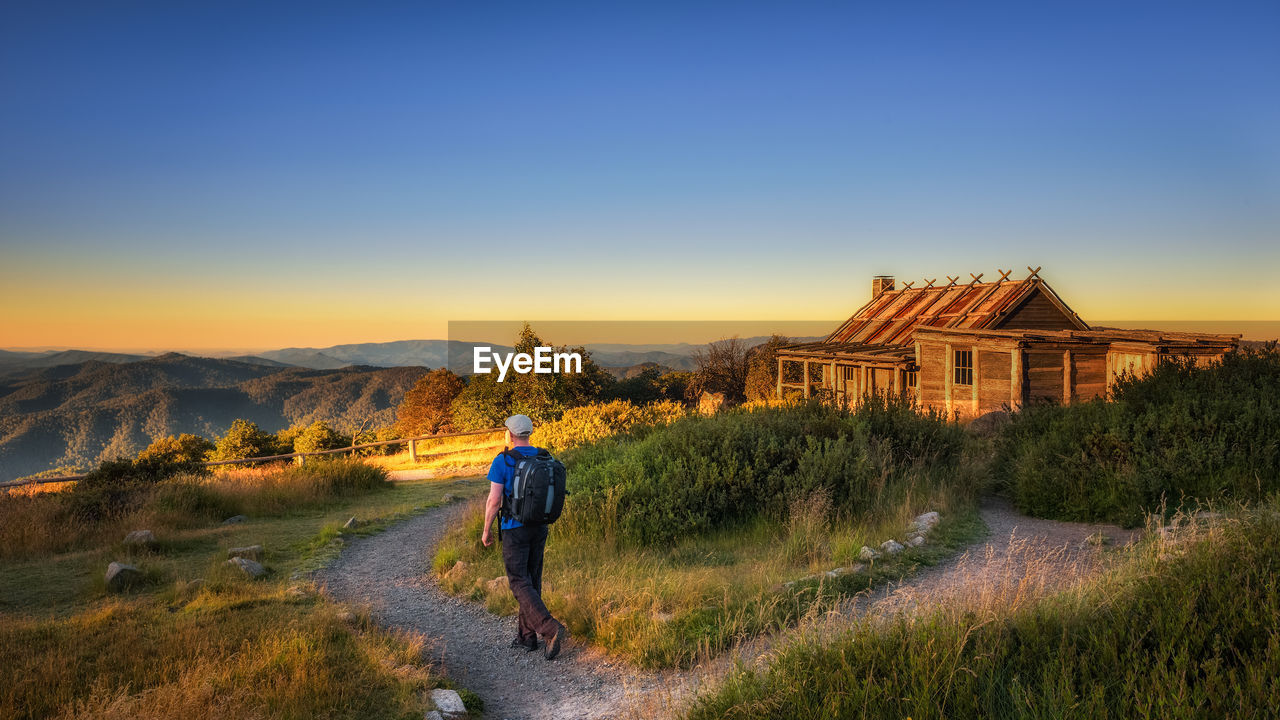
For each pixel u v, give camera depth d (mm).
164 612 6180
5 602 7188
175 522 12109
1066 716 2840
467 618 6680
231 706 3998
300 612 6262
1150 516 7398
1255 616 3260
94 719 3797
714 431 11000
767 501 9398
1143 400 10133
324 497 15453
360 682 4574
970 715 3039
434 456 28609
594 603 6113
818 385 32156
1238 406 8672
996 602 4141
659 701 4148
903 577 6230
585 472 10859
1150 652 3299
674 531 9039
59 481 15953
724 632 5082
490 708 4594
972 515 8664
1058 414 11703
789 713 3254
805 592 5762
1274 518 4469
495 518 5727
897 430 11328
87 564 8828
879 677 3455
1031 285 24781
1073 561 6332
